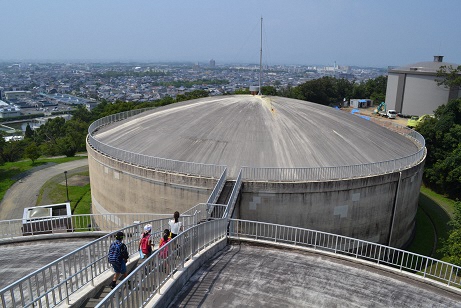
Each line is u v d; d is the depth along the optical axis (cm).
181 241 1481
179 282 1438
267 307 1370
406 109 10088
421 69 9769
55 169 6531
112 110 9144
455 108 5694
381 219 3036
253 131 3300
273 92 11375
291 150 3078
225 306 1351
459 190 4922
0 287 1633
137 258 1705
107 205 3462
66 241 2339
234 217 2484
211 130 3362
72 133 8350
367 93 14238
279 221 2780
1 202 4956
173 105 4378
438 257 3325
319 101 12719
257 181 2725
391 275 1698
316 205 2781
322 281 1603
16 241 2323
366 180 2852
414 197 3369
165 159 2930
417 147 3928
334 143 3238
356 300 1470
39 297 1145
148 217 3077
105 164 3338
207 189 2788
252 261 1767
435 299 1517
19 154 8062
